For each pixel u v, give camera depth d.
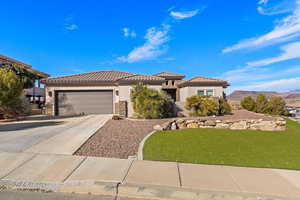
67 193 3.44
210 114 13.53
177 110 14.32
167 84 27.27
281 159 5.18
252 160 5.08
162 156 5.29
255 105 23.28
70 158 5.00
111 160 4.92
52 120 12.27
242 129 9.59
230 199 3.28
